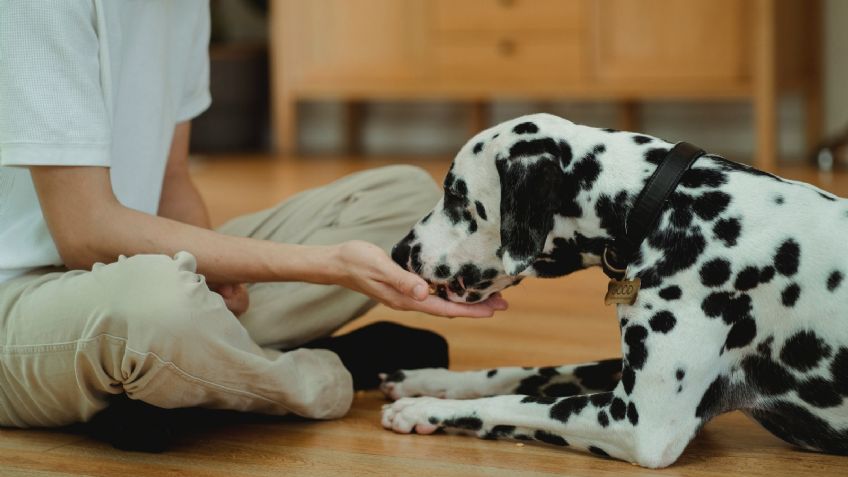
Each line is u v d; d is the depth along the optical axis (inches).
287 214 80.9
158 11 71.2
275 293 74.7
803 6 229.8
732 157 245.4
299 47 248.4
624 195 60.8
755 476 59.3
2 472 59.9
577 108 263.6
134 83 70.5
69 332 59.1
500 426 64.2
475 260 65.0
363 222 77.6
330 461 61.9
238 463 61.6
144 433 62.7
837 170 205.2
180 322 57.8
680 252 59.6
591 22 226.4
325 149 284.2
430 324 98.4
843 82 236.5
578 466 60.6
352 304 75.1
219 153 267.7
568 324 97.3
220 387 62.1
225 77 264.7
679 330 59.1
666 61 223.1
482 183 63.5
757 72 214.2
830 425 60.6
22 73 60.7
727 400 61.6
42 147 61.1
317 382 68.1
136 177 71.6
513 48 233.0
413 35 239.8
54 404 63.7
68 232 64.0
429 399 67.7
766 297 59.1
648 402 59.2
